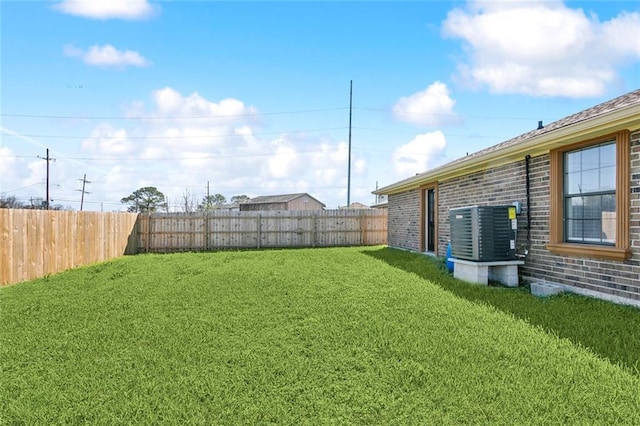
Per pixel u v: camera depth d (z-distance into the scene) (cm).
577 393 273
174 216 1587
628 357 325
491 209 675
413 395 282
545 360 330
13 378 326
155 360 357
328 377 314
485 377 304
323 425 248
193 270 879
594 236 545
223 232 1620
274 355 363
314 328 437
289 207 3906
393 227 1442
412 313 486
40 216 890
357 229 1698
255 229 1639
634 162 471
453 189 962
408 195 1284
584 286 552
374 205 2402
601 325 411
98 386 307
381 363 338
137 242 1544
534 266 657
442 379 303
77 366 348
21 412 268
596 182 539
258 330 439
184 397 286
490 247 672
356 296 583
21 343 411
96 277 824
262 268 882
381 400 275
